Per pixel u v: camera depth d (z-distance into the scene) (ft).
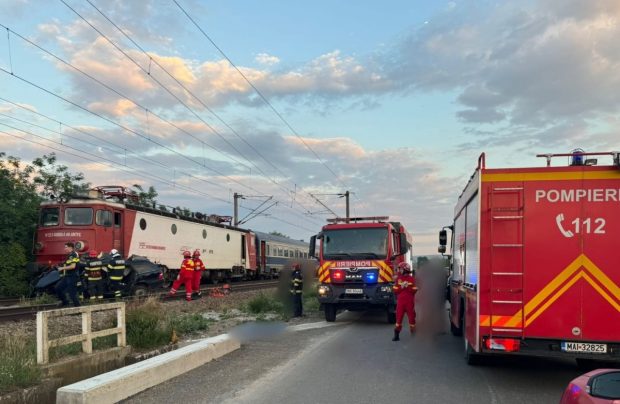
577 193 22.77
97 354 28.22
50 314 25.93
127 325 33.99
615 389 11.29
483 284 23.34
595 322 22.21
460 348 33.83
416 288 38.04
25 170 89.45
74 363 26.48
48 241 69.87
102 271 57.36
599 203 22.57
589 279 22.38
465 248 29.53
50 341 25.85
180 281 62.95
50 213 70.90
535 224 23.03
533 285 22.84
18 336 30.32
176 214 93.15
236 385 23.53
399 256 52.75
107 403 20.04
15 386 22.04
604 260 22.31
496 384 23.94
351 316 54.80
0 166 84.02
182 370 25.94
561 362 29.17
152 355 30.91
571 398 12.37
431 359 30.04
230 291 79.00
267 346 34.40
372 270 46.96
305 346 34.42
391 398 21.42
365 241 48.11
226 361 29.19
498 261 23.25
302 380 24.57
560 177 22.95
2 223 74.79
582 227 22.61
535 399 21.38
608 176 22.56
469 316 27.27
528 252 23.00
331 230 49.24
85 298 56.34
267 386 23.35
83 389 19.13
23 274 74.43
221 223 119.14
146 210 82.99
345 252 48.14
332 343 35.73
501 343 22.94
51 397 22.38
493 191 23.54
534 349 22.72
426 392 22.39
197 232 101.24
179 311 49.78
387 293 46.78
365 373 26.16
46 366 24.70
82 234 69.77
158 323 35.63
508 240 23.21
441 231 45.88
